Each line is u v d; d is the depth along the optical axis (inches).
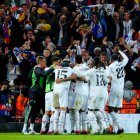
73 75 1398.9
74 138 1259.2
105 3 2069.4
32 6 2005.4
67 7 2027.6
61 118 1402.6
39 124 1598.2
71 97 1428.4
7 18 1903.3
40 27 1903.3
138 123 1584.6
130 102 1642.5
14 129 1614.2
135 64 1811.0
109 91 1507.1
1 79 1784.0
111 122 1466.5
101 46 1766.7
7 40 1892.2
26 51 1763.0
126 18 1968.5
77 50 1759.4
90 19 1998.0
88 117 1430.9
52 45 1811.0
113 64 1448.1
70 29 1923.0
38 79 1455.5
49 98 1425.9
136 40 1868.8
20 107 1638.8
